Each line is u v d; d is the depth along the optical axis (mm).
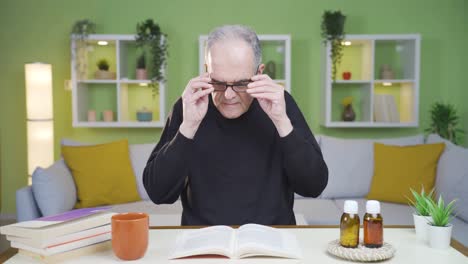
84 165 3203
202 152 1428
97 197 3166
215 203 1420
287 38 4066
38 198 2736
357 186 3385
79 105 4129
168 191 1346
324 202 3275
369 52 4184
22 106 4402
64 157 3244
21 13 4344
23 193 2742
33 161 3973
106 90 4379
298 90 4418
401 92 4414
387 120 4191
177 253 1025
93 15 4336
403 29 4379
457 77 4406
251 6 4367
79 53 4090
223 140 1431
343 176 3402
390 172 3254
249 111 1445
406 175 3186
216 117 1439
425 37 4383
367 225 1045
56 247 1002
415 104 4105
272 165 1438
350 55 4398
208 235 1126
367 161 3436
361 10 4363
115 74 4199
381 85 4438
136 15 4352
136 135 4418
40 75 3941
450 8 4367
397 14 4371
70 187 3053
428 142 3465
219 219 1413
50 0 4328
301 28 4371
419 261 1009
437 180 3088
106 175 3223
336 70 4324
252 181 1423
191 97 1233
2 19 4344
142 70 4172
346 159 3439
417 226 1169
